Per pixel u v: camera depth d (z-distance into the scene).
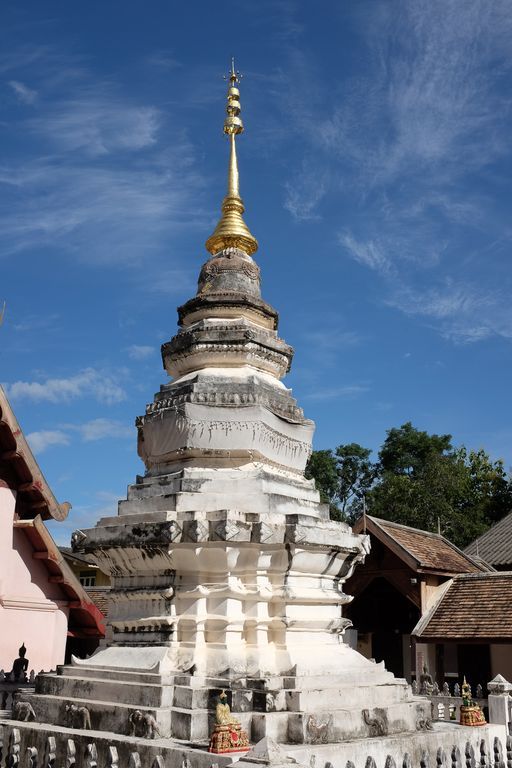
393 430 61.38
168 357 13.95
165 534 10.66
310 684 10.14
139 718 9.48
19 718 11.17
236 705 9.45
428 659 26.14
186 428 12.17
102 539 11.55
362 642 30.03
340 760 9.14
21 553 19.89
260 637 10.73
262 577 11.00
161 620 10.79
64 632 20.61
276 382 13.56
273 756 6.63
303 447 13.21
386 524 27.05
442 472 52.00
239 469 12.05
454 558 27.38
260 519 10.95
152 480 12.45
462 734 11.09
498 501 54.16
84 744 9.55
